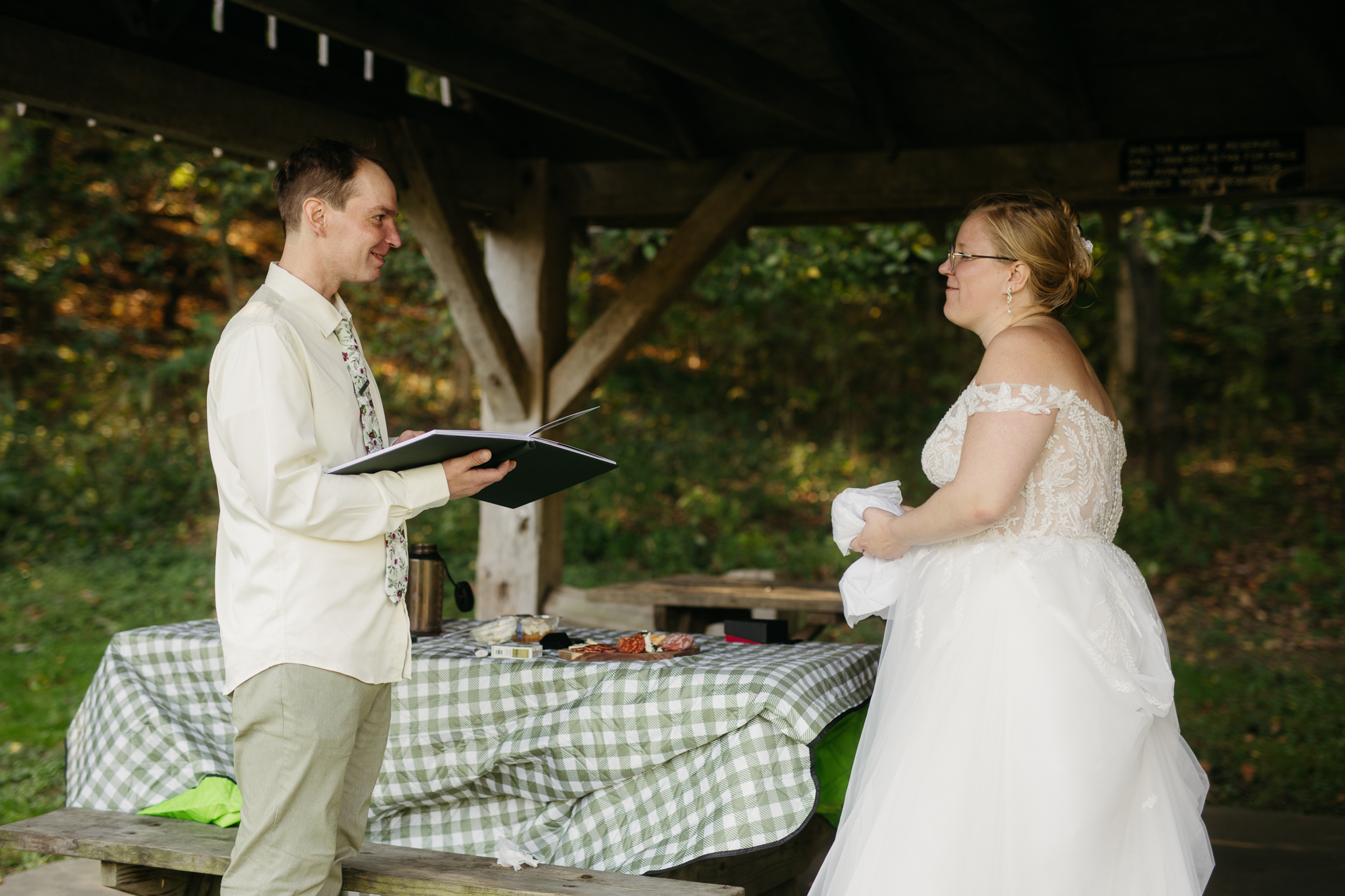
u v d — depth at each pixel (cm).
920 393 1405
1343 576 962
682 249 529
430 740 282
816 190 532
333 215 209
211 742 301
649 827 260
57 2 358
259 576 202
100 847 257
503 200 543
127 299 1219
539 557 553
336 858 227
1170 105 495
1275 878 369
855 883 211
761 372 1388
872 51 484
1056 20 450
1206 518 1160
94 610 771
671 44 388
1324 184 472
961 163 514
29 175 1104
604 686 265
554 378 544
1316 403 1515
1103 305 1469
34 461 1019
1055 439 215
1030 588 211
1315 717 612
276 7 345
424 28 398
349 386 216
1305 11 440
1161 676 215
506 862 242
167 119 388
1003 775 206
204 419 1105
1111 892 204
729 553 975
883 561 239
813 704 254
